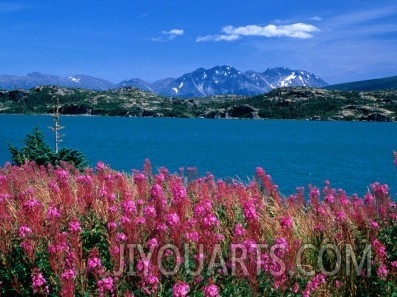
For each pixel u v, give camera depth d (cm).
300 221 823
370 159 8856
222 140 14488
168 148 10919
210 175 1087
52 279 519
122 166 6700
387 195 829
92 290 519
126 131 19000
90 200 709
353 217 755
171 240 551
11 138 12419
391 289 595
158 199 619
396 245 682
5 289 545
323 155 9675
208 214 573
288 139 15362
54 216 602
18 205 798
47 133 15850
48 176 1414
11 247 576
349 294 630
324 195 1022
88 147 10744
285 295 529
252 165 7338
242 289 514
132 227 546
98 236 611
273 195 988
